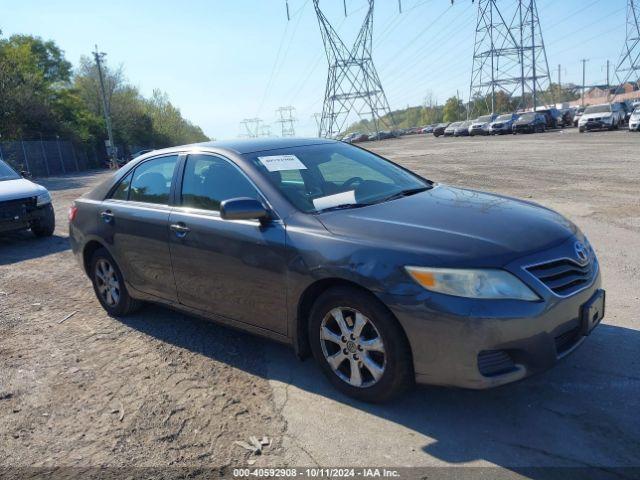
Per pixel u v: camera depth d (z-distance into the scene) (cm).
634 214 803
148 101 8938
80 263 535
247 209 341
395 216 336
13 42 5344
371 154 480
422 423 303
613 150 1912
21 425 336
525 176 1334
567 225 343
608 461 261
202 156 423
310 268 324
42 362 424
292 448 291
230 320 394
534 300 280
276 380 368
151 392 364
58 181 2900
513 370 281
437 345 283
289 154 418
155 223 430
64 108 5075
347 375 333
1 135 3934
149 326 487
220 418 326
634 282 508
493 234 305
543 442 279
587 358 361
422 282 284
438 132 5828
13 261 798
